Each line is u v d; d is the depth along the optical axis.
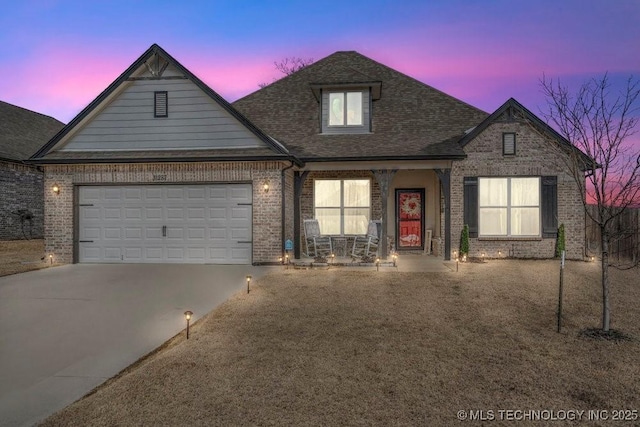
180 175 12.57
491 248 13.56
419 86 16.77
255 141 12.54
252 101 16.86
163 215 12.73
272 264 12.25
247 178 12.37
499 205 13.73
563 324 6.31
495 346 5.36
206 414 3.64
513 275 10.45
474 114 15.34
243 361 4.86
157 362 4.84
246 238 12.48
